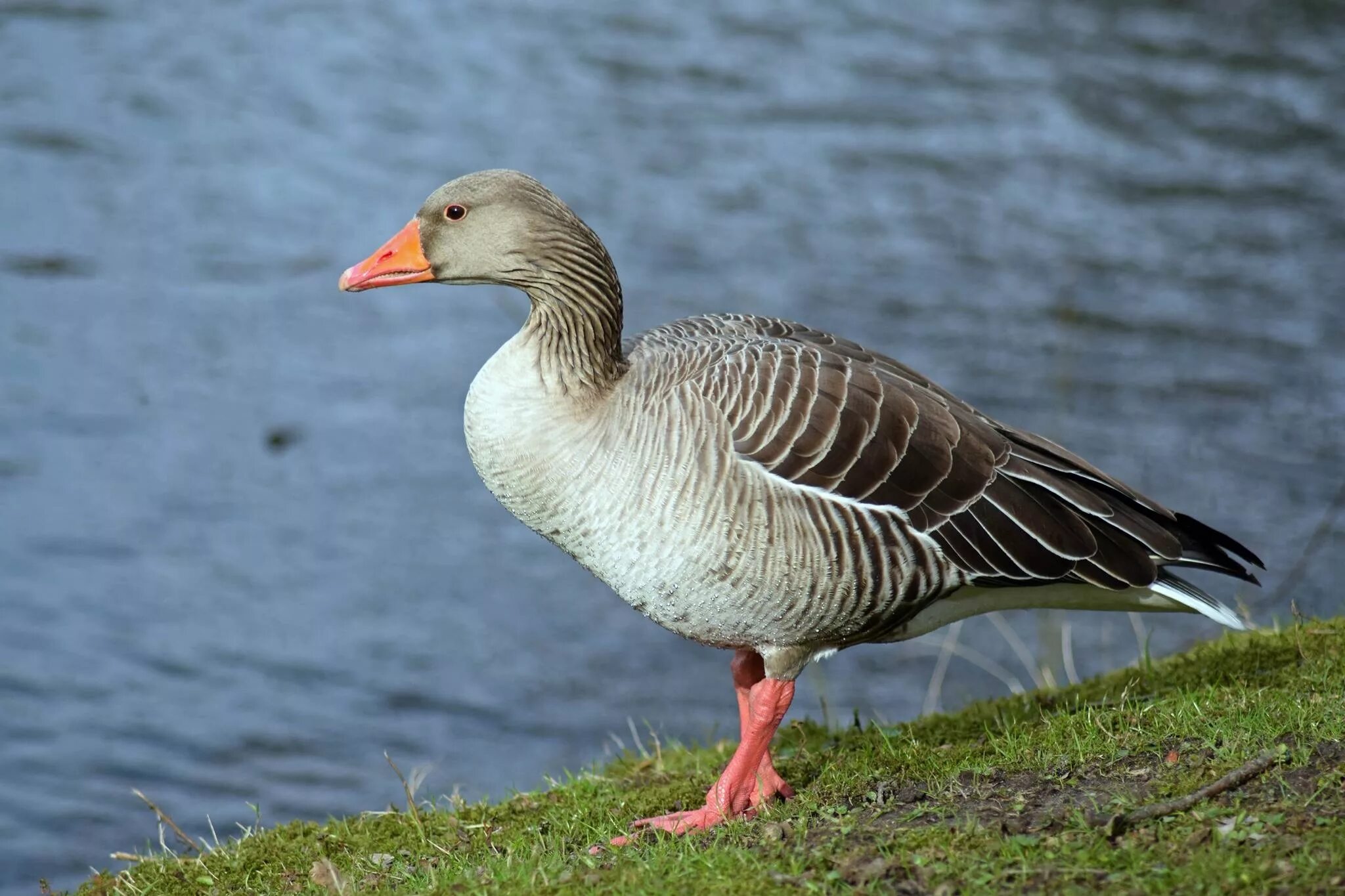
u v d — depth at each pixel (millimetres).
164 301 20062
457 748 12719
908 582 7773
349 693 13508
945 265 20594
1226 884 5668
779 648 7840
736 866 6406
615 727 12961
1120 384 17562
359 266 8273
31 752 12586
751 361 7738
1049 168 23359
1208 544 8562
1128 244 21094
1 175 22938
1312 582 13844
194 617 14523
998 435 8141
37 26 28016
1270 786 6574
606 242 21062
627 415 7617
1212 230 21406
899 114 25203
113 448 17062
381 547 15680
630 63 27172
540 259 7836
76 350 18891
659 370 7836
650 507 7523
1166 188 22672
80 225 21781
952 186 22844
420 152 24078
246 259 21188
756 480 7449
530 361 7891
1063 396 16562
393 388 18422
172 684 13555
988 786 7211
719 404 7523
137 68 26750
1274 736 7133
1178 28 28109
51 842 11586
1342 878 5602
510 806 8586
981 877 5914
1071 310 18531
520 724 13062
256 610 14594
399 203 22656
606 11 29547
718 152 23906
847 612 7750
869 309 19453
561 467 7707
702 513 7469
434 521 16156
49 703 13234
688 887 6215
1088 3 29516
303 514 16156
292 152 24109
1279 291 19750
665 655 14109
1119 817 6250
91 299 20078
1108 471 15766
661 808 8281
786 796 8039
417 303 20469
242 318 19766
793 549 7516
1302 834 6031
